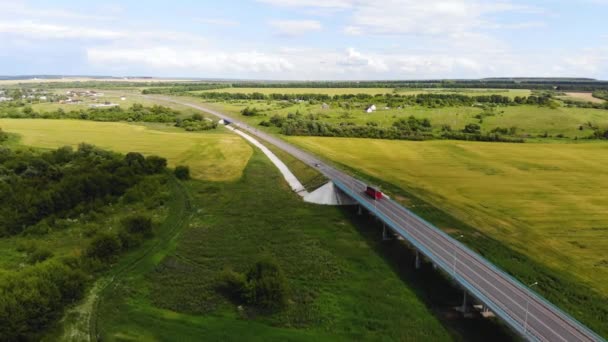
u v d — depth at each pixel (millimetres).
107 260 63562
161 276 60219
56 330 47812
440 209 85125
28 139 141875
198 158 128625
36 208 80688
